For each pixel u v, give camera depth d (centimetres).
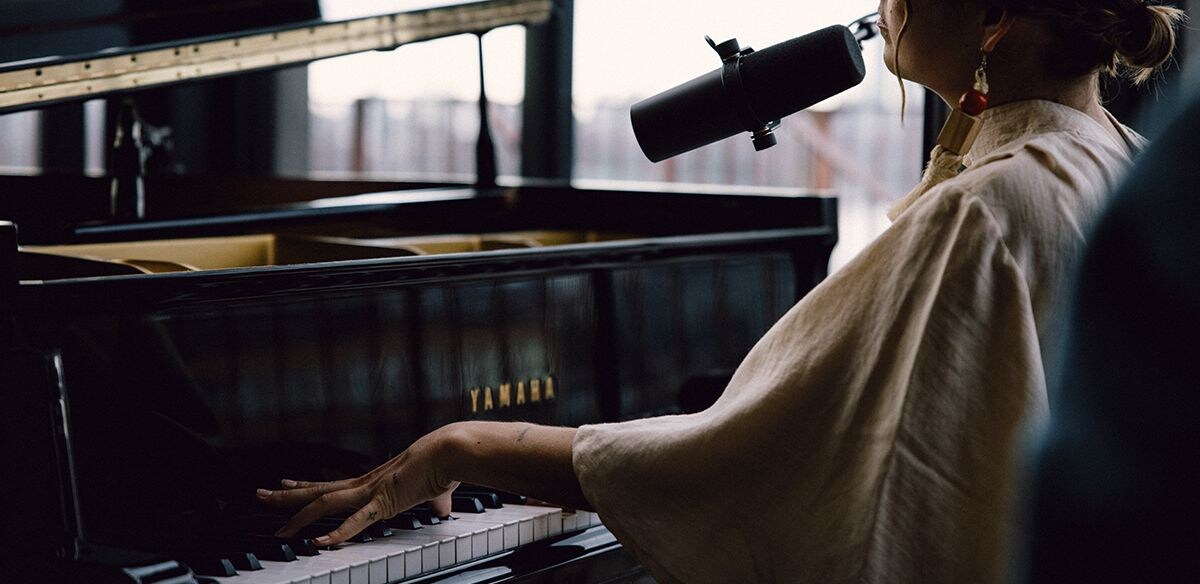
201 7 298
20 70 160
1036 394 104
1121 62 129
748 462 114
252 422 127
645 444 119
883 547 108
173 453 120
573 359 163
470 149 551
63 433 106
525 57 452
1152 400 66
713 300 184
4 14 269
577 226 241
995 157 113
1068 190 110
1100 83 203
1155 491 66
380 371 139
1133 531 67
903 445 106
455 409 147
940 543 106
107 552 104
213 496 123
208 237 199
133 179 214
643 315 173
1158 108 198
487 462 126
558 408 160
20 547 106
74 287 111
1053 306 108
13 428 107
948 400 106
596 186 254
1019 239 107
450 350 147
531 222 247
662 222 229
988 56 118
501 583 131
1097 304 69
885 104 529
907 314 109
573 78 455
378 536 128
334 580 115
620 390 169
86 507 112
